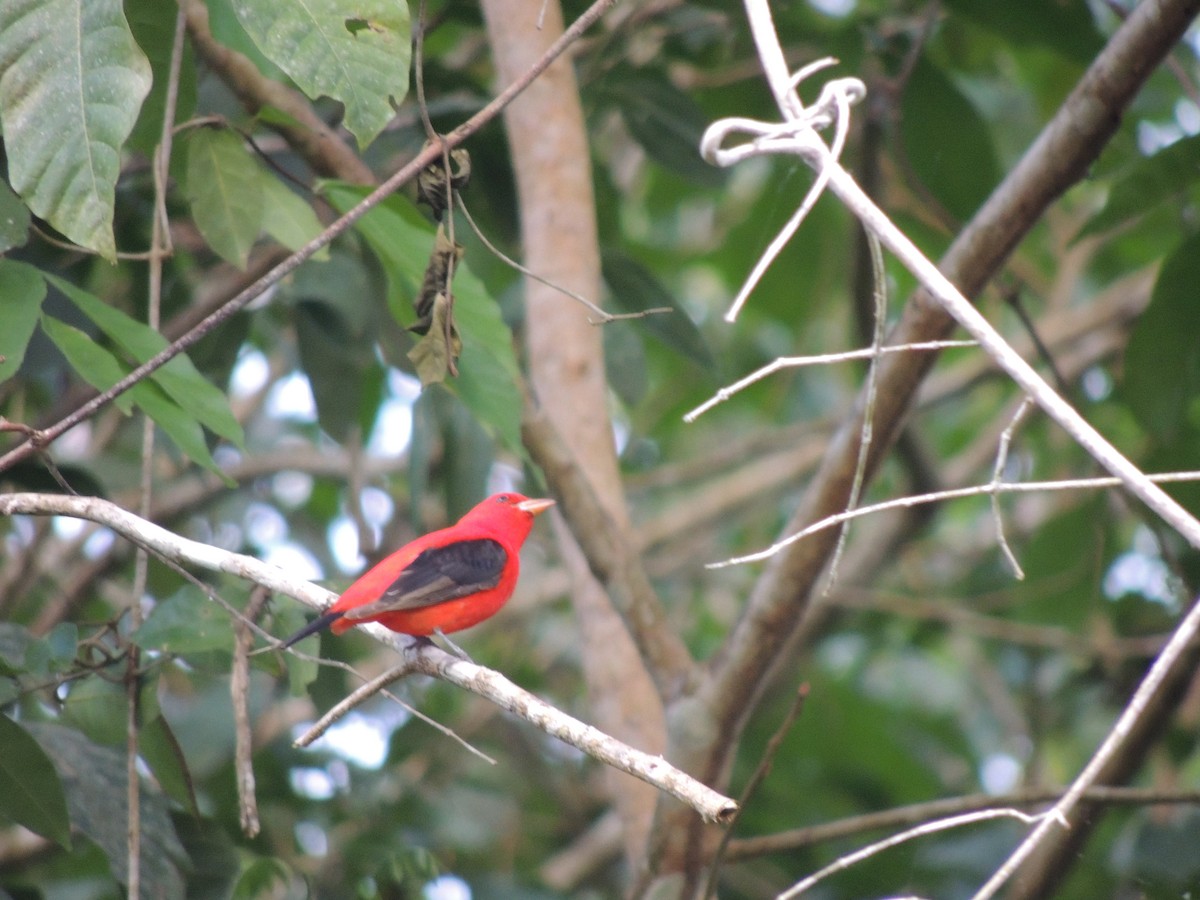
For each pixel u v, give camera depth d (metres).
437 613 7.94
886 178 14.02
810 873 13.72
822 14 14.76
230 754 13.80
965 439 19.81
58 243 7.70
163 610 8.09
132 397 7.71
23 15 6.39
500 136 11.79
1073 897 13.03
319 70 6.50
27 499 6.77
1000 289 11.45
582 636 11.21
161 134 8.87
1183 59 15.52
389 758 13.80
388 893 10.05
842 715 16.36
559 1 11.20
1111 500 14.15
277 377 17.38
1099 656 14.51
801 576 9.41
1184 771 16.48
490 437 10.35
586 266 11.13
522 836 16.25
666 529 17.36
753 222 16.38
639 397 12.19
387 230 8.68
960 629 16.22
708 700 9.65
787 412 20.72
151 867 8.93
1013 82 17.38
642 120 12.56
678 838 9.79
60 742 9.09
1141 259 17.12
